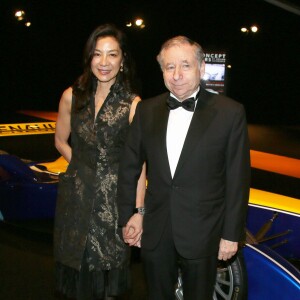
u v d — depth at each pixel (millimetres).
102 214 2377
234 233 1937
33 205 4180
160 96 2100
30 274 3500
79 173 2393
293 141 11344
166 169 1974
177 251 1998
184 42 1878
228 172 1936
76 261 2400
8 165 4355
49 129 11805
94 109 2346
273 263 2496
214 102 1951
